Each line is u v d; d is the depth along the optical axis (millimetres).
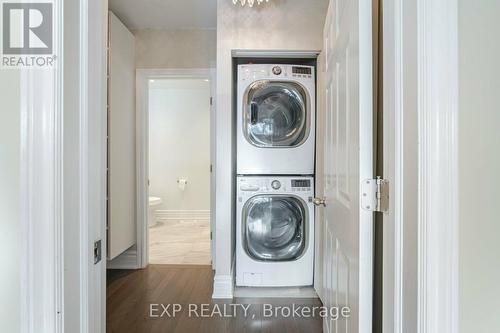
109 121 2656
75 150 730
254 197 2600
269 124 2650
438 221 626
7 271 648
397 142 733
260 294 2564
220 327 2047
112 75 2699
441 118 628
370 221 870
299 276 2615
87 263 765
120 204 2865
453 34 630
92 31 794
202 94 5457
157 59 3211
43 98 636
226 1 2477
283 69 2582
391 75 767
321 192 2396
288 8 2480
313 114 2613
